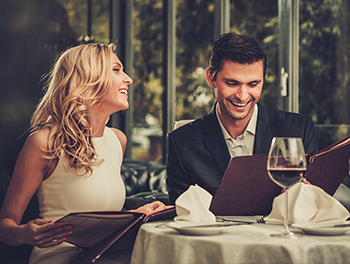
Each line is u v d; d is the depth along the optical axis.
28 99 3.96
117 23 5.19
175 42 4.54
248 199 1.27
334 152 1.28
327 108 3.15
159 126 4.75
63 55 1.65
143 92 4.98
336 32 3.08
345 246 1.00
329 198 1.22
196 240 1.03
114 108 1.66
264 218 1.26
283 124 1.80
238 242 1.00
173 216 1.33
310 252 0.98
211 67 1.66
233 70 1.58
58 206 1.53
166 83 4.62
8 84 3.88
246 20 3.71
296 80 3.35
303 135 1.79
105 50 1.64
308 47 3.26
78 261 1.29
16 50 3.97
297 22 3.32
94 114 1.65
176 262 1.04
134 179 3.44
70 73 1.59
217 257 1.00
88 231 1.27
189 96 4.36
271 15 3.50
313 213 1.22
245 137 1.79
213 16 4.07
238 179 1.20
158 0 4.75
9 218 1.41
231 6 3.86
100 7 4.97
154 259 1.09
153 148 4.84
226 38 1.61
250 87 1.61
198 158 1.75
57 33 4.36
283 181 1.05
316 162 1.27
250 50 1.56
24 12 4.06
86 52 1.61
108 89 1.61
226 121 1.76
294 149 1.04
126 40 5.20
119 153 1.75
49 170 1.53
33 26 4.11
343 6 3.03
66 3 4.50
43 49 4.17
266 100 3.57
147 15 4.90
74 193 1.52
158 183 3.48
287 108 3.37
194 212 1.19
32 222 1.29
